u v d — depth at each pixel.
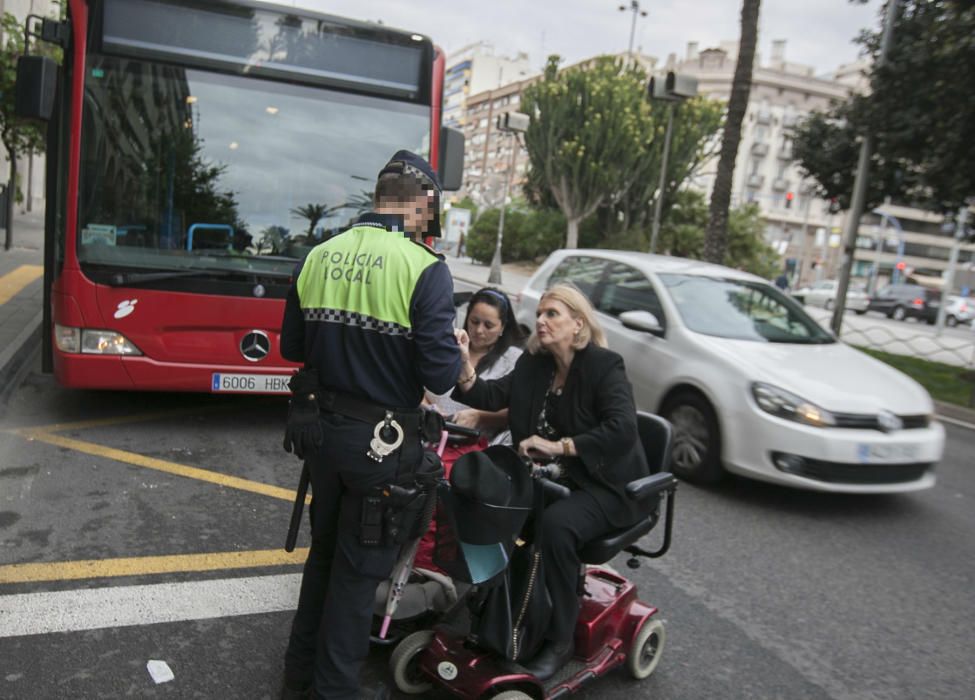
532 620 2.57
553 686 2.65
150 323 5.28
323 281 2.38
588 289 7.43
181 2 5.36
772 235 70.69
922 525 5.38
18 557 3.58
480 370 3.63
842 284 15.26
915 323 35.16
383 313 2.31
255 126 5.60
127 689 2.70
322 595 2.59
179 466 5.02
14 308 9.02
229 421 6.16
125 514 4.18
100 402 6.38
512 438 3.05
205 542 3.93
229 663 2.92
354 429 2.34
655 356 6.19
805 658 3.42
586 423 2.89
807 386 5.36
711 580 4.15
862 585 4.27
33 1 21.88
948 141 10.76
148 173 5.33
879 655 3.51
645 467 2.96
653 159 34.03
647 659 3.12
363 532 2.36
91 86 5.20
